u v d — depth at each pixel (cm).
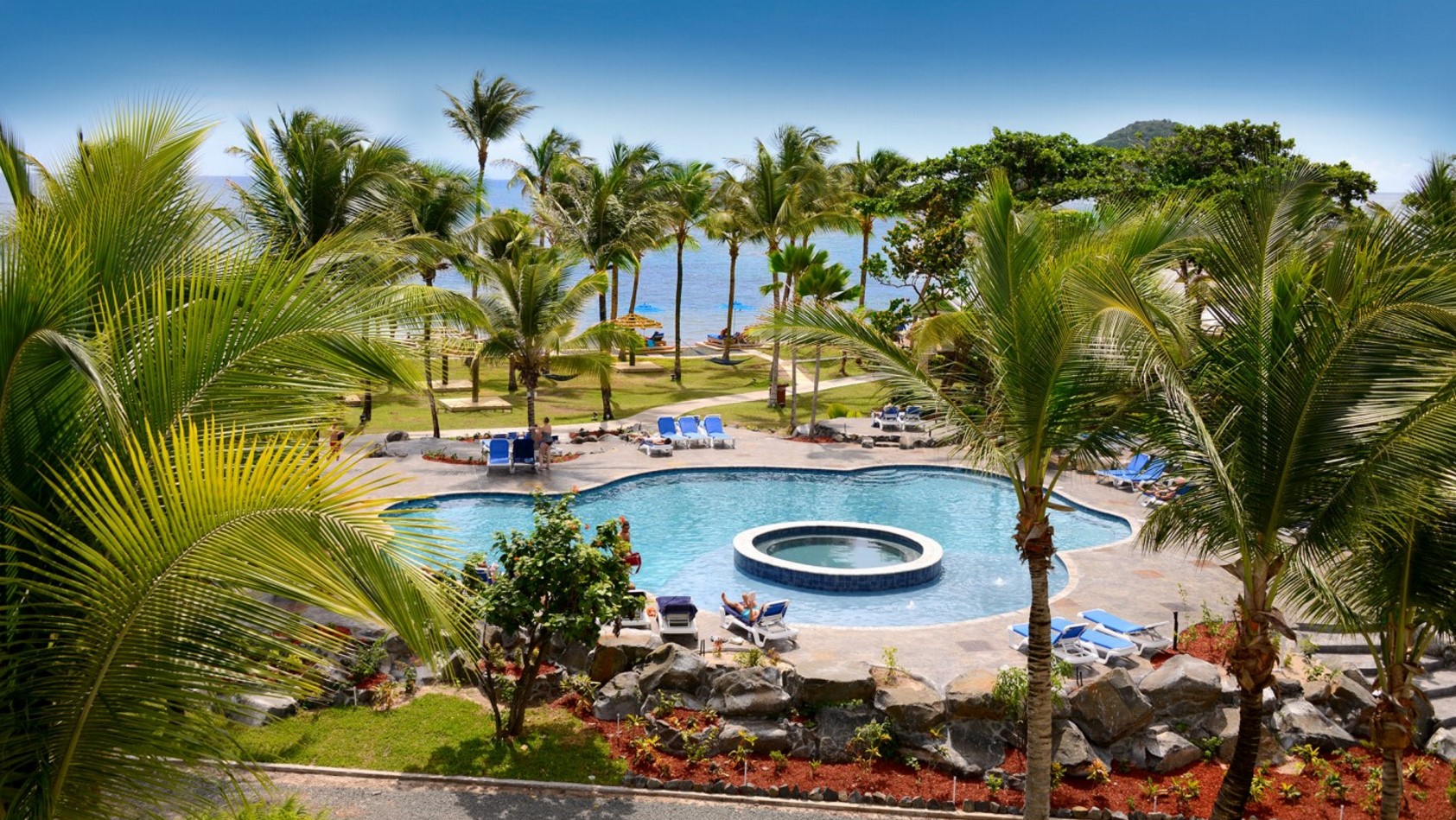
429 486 2756
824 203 5275
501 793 1269
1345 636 1753
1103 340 1009
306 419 653
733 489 2942
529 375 3072
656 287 11206
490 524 2505
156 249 708
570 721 1464
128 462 610
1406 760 1438
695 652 1658
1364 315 922
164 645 543
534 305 2991
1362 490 945
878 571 2117
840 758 1398
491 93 5297
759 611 1756
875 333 1196
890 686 1458
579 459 3133
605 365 3291
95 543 605
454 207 3584
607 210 4641
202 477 511
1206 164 4034
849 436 3472
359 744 1371
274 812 1009
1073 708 1434
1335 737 1454
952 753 1384
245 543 519
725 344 5416
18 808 552
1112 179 3925
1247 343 1019
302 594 531
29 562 600
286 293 649
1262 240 1032
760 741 1402
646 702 1478
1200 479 1048
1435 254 1010
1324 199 1103
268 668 562
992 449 1146
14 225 617
